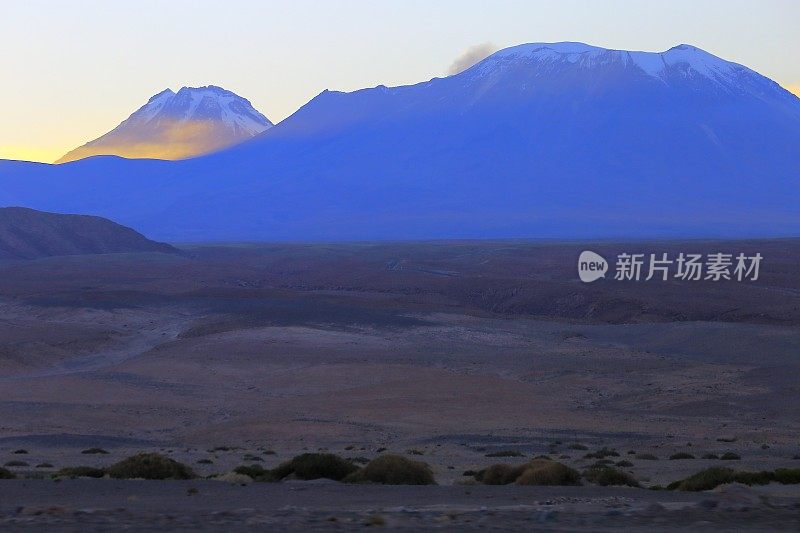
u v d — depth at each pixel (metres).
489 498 22.61
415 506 20.62
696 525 17.22
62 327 112.56
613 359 89.94
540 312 153.62
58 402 66.69
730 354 93.94
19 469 35.06
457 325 117.31
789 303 139.62
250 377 80.69
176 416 63.12
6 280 183.62
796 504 19.64
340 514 18.58
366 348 97.62
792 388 69.69
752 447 45.62
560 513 18.47
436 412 61.78
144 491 24.09
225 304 135.12
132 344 105.25
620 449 46.16
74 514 18.44
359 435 53.25
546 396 69.81
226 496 22.98
